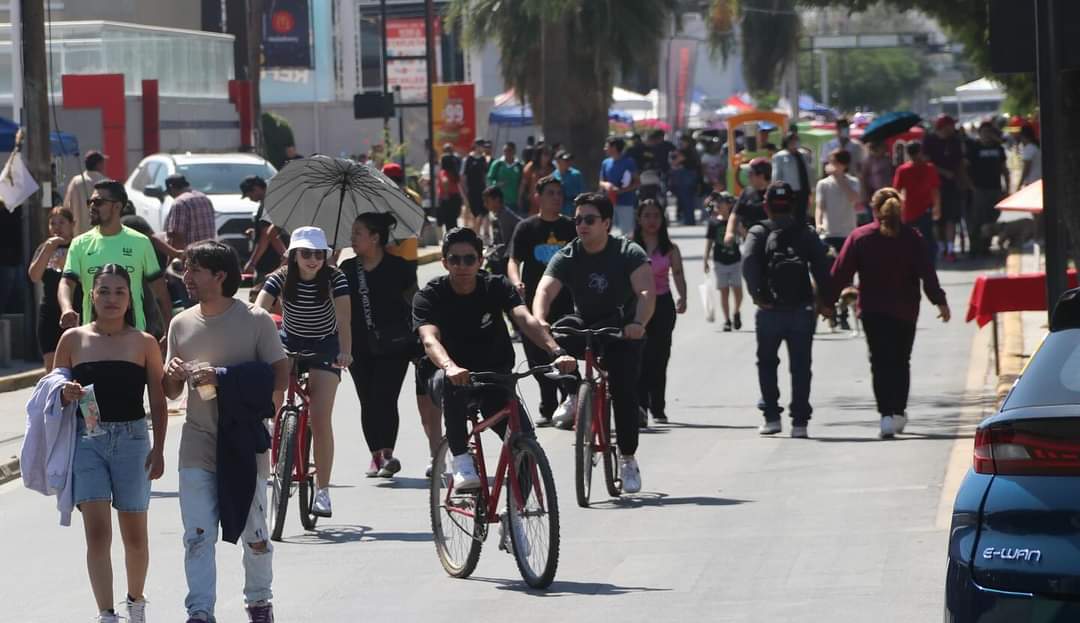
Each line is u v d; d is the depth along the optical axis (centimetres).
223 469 2303
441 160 10944
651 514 3186
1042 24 2778
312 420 3155
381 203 4062
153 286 3741
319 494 3147
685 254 9562
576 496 3369
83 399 2330
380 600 2580
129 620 2414
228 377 2305
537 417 4497
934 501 3181
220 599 2642
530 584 2620
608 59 10231
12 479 3941
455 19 11256
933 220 7969
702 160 13100
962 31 6462
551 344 2741
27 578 2858
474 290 2786
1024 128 8988
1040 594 1647
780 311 4075
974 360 5366
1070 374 1714
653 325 4319
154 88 11231
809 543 2859
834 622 2320
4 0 12244
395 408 3691
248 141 12731
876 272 3962
